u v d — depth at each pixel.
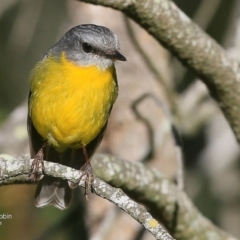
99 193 8.91
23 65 16.42
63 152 11.63
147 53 14.82
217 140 15.74
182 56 11.02
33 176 9.77
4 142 14.08
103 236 12.45
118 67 14.45
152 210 11.46
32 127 11.30
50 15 16.62
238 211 15.68
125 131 14.09
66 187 11.52
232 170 15.73
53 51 11.26
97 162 11.04
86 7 14.87
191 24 10.83
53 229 13.64
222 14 16.66
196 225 11.46
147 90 14.15
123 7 10.41
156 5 10.48
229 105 11.38
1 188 14.12
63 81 10.75
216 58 10.98
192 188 15.93
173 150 13.86
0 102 16.19
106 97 11.00
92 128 11.00
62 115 10.78
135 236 13.18
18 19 15.02
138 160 13.87
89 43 11.00
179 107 14.76
